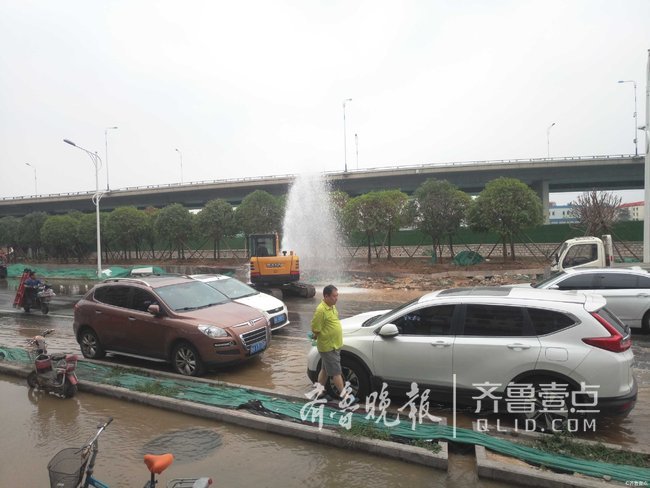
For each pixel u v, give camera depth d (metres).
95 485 3.56
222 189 57.56
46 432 5.71
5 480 4.62
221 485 4.37
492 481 4.34
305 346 9.69
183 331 7.61
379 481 4.38
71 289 23.56
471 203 25.86
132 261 40.69
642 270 10.23
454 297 5.94
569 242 15.25
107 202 65.38
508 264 25.03
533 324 5.43
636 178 47.44
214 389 6.76
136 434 5.55
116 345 8.52
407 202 27.03
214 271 28.16
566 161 45.94
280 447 5.09
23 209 70.62
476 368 5.50
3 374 8.18
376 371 6.05
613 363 5.03
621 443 5.12
